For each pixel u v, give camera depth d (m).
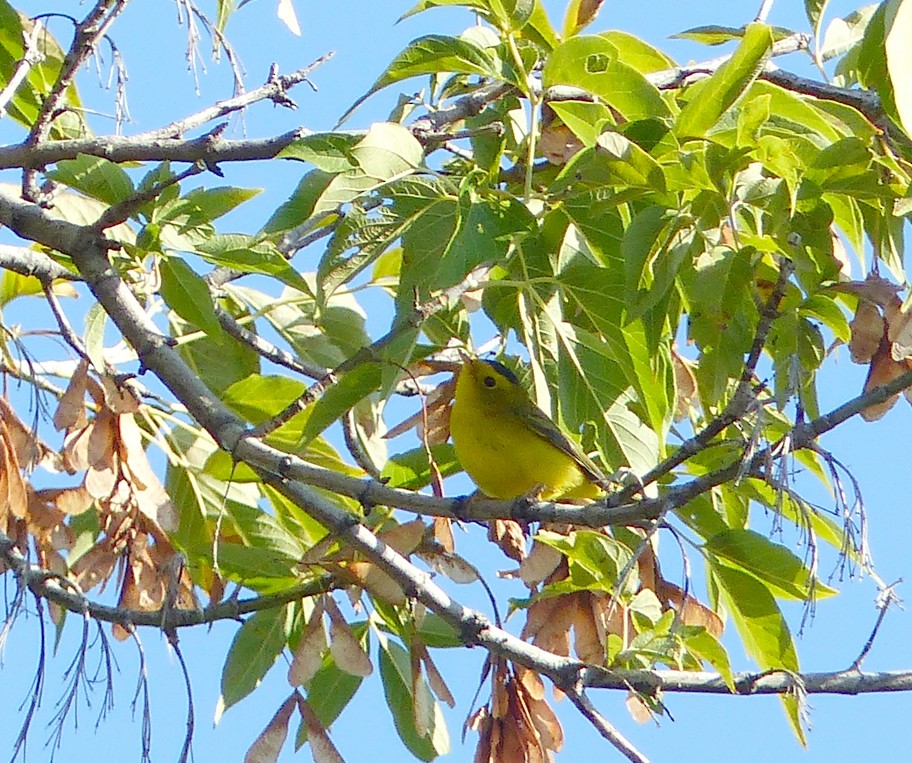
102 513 9.84
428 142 10.51
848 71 10.96
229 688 10.45
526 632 10.09
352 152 9.24
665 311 9.16
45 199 10.51
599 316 9.64
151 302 11.00
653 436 9.98
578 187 9.01
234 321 12.22
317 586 9.70
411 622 10.33
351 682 11.14
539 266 9.96
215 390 12.34
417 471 11.05
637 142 8.97
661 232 8.62
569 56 9.67
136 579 9.90
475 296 11.69
